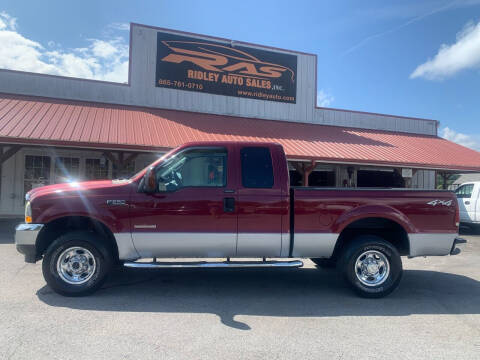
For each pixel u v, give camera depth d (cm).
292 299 508
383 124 1930
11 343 345
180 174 509
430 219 530
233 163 509
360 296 520
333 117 1833
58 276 480
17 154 1302
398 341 377
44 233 502
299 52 1775
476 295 545
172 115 1462
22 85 1362
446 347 365
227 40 1641
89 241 482
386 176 1833
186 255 504
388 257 519
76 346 342
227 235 497
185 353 336
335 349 354
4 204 1285
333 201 516
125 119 1296
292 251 518
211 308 460
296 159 1233
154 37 1538
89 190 489
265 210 503
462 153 1711
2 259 679
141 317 421
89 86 1445
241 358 329
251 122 1591
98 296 493
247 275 634
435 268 734
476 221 1221
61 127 1099
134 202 488
